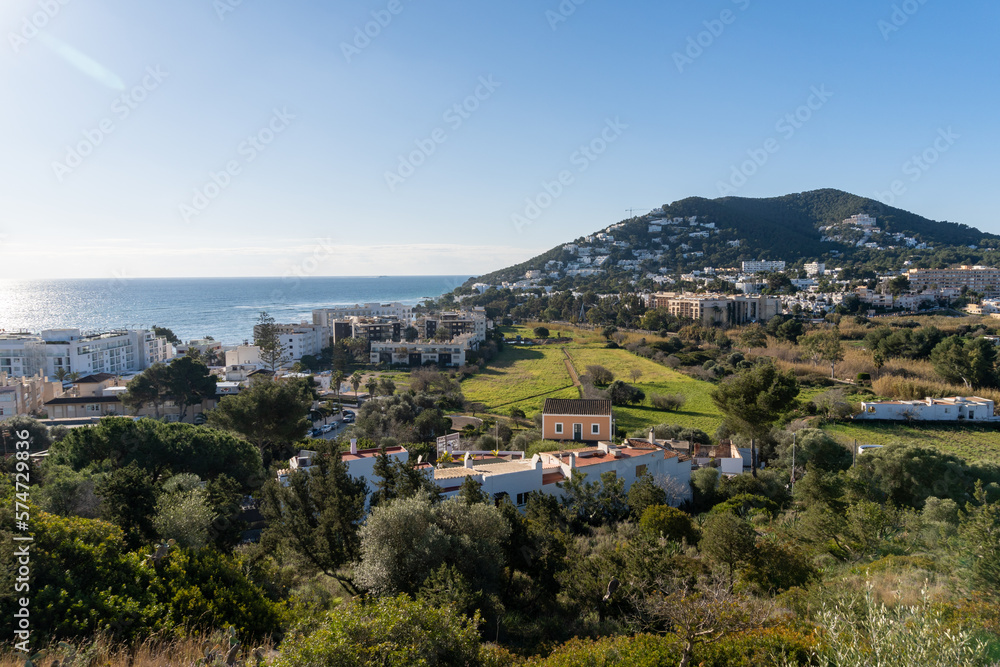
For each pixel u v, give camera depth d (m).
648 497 34.25
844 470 47.91
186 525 22.86
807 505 36.53
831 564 24.75
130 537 21.75
